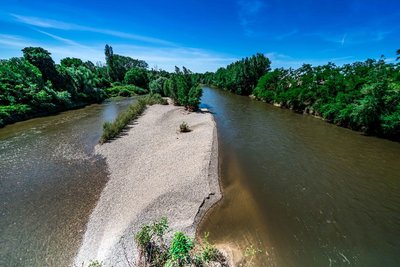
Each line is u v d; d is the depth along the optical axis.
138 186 14.57
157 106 43.19
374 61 36.22
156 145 21.86
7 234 10.87
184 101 39.56
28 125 30.62
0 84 35.12
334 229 11.31
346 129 29.19
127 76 82.50
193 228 11.20
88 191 14.43
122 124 27.27
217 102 53.19
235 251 9.94
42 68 45.44
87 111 41.28
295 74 48.75
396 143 23.62
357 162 18.95
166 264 8.04
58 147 22.03
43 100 38.53
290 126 30.56
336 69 38.34
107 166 17.80
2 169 17.50
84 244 10.19
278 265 9.30
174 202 12.86
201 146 20.98
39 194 14.16
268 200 13.70
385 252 9.96
